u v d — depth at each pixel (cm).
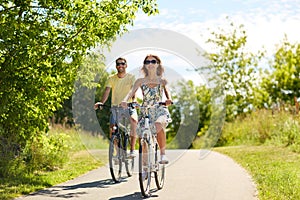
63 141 1187
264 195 789
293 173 975
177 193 836
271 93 3156
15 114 986
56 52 984
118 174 984
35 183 929
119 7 1005
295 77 3134
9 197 789
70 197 805
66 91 1053
